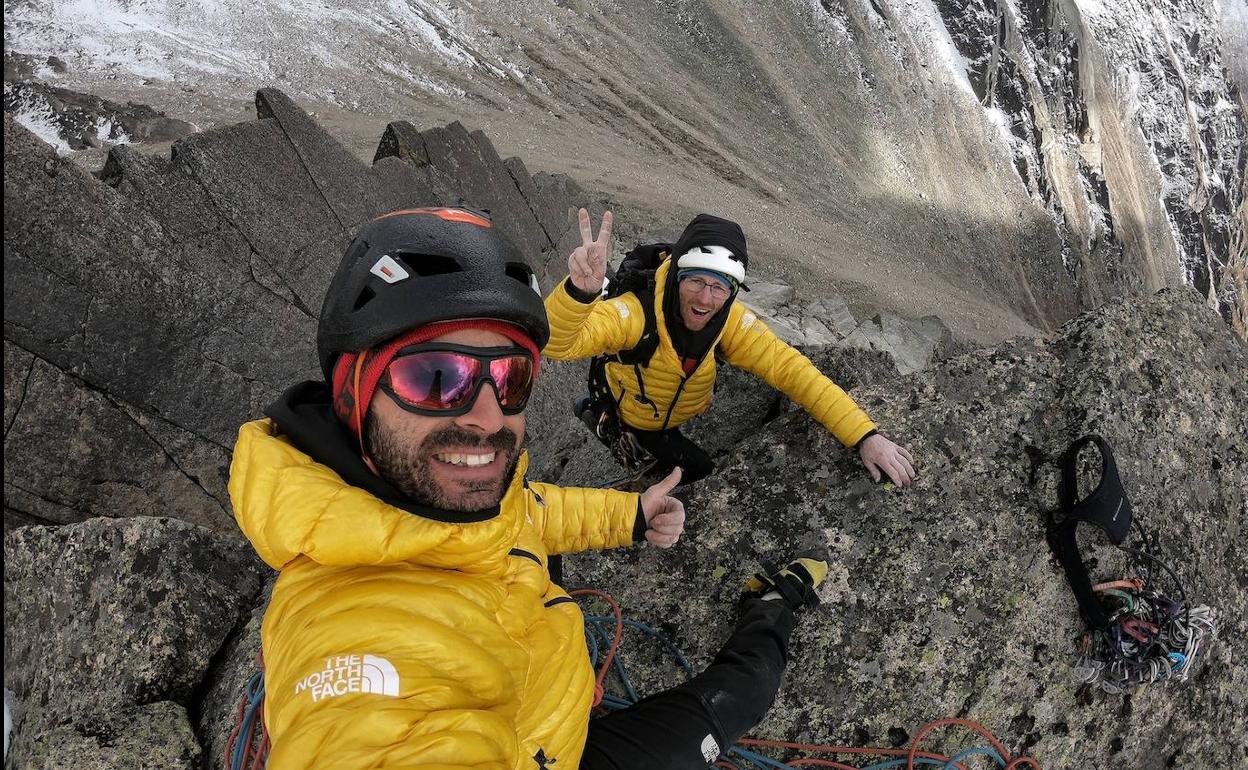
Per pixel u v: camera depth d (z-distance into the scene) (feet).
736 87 175.63
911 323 59.47
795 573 9.29
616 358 12.12
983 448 10.85
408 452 4.72
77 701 8.77
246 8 123.24
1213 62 346.13
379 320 4.50
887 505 10.38
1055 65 279.08
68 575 9.58
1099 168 275.18
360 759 4.02
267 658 4.87
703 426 14.83
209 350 18.84
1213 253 327.06
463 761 4.15
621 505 7.77
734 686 7.48
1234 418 11.87
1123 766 10.12
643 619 9.68
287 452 5.07
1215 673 10.77
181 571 9.84
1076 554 9.95
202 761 8.18
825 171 178.19
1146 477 10.70
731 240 10.50
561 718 5.68
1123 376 11.27
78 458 15.81
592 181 108.37
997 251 211.20
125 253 16.85
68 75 101.35
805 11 210.79
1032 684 9.69
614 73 156.25
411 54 132.98
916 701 9.34
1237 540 11.43
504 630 5.22
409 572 5.02
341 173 25.08
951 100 238.07
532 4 160.15
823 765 8.95
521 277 5.09
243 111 104.68
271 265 21.21
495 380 4.72
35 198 14.96
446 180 34.60
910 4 246.88
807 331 54.03
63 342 15.46
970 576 9.95
